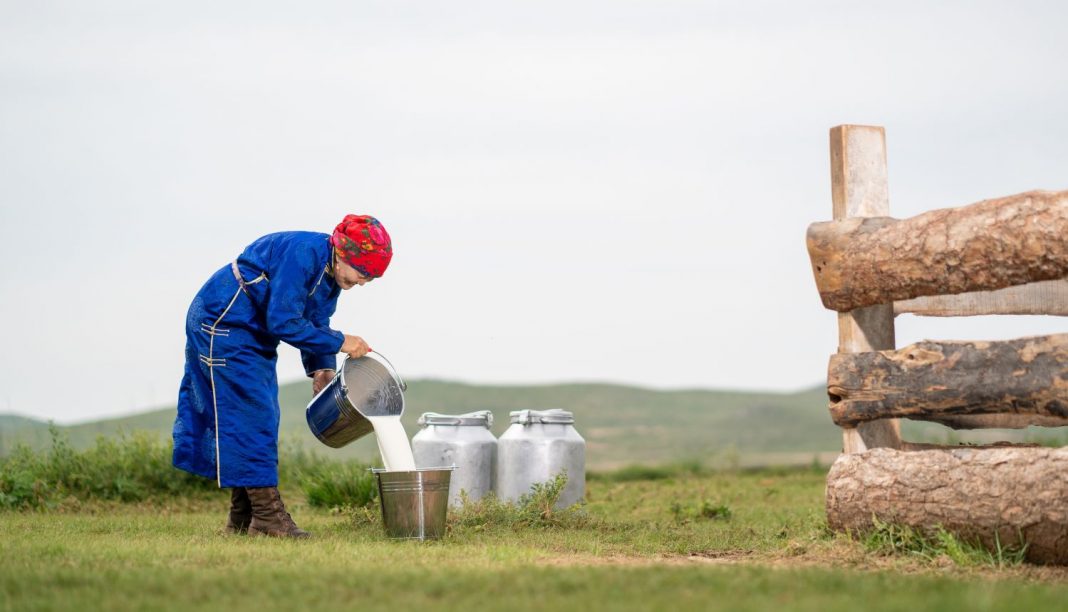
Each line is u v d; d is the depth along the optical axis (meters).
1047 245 7.80
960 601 5.59
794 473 23.52
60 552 7.60
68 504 13.74
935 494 8.30
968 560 7.83
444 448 11.62
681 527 11.36
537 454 11.28
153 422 31.81
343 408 9.44
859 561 8.05
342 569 6.77
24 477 13.94
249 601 5.75
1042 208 7.87
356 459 16.69
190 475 14.88
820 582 6.31
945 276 8.42
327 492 13.72
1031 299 9.72
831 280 9.27
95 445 15.84
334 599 5.80
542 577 6.36
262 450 9.38
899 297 8.87
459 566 7.02
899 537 8.55
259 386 9.42
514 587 6.07
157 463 14.95
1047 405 7.89
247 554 7.61
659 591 5.96
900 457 8.67
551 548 9.05
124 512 13.62
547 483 11.13
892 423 9.47
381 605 5.59
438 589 6.04
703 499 15.67
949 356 8.49
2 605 5.64
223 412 9.34
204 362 9.38
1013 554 7.95
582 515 11.18
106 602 5.65
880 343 9.45
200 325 9.40
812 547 8.84
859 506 8.86
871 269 8.92
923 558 8.12
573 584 6.13
